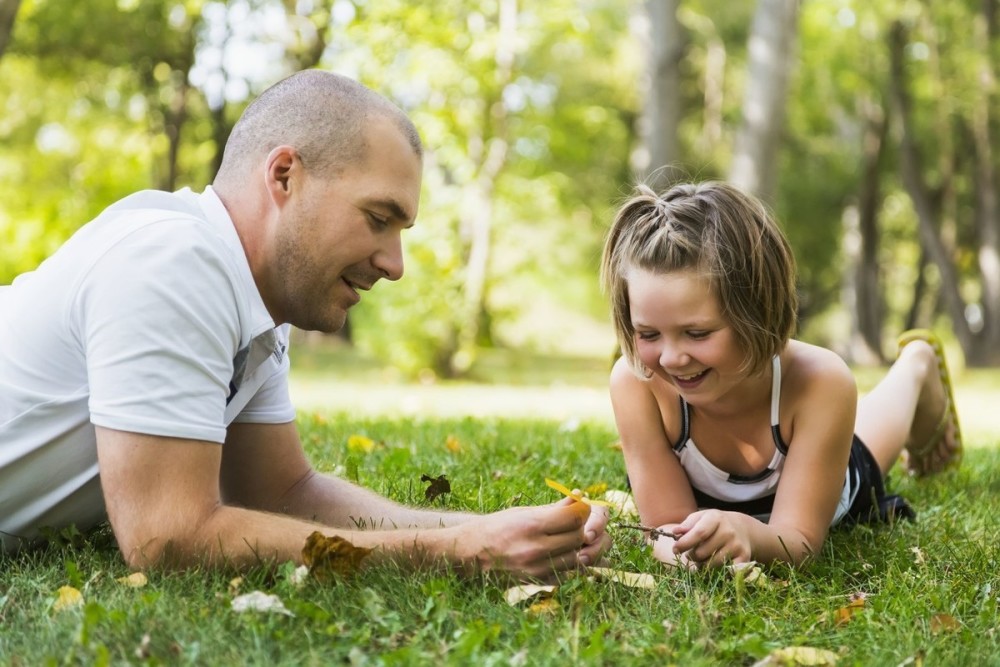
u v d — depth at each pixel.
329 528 2.09
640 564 2.40
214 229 2.13
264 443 2.54
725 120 25.22
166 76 17.72
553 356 21.03
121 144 18.91
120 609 1.81
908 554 2.59
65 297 2.08
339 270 2.18
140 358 1.95
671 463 2.74
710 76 25.03
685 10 22.33
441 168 13.77
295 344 20.28
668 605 2.06
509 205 13.95
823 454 2.57
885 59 22.70
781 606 2.14
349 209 2.13
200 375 2.00
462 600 1.99
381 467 3.53
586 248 21.92
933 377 3.72
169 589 1.92
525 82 13.48
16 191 18.70
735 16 23.33
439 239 12.48
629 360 2.58
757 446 2.67
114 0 15.65
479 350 13.40
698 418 2.68
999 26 21.02
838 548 2.70
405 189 2.17
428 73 12.11
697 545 2.31
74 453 2.12
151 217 2.08
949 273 22.42
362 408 7.88
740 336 2.39
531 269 14.23
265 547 2.02
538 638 1.83
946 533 2.86
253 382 2.32
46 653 1.67
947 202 22.89
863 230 25.66
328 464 3.55
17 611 1.90
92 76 17.59
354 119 2.12
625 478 3.62
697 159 24.69
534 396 10.53
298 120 2.13
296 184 2.13
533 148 14.34
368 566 2.07
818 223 27.66
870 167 25.20
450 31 12.27
